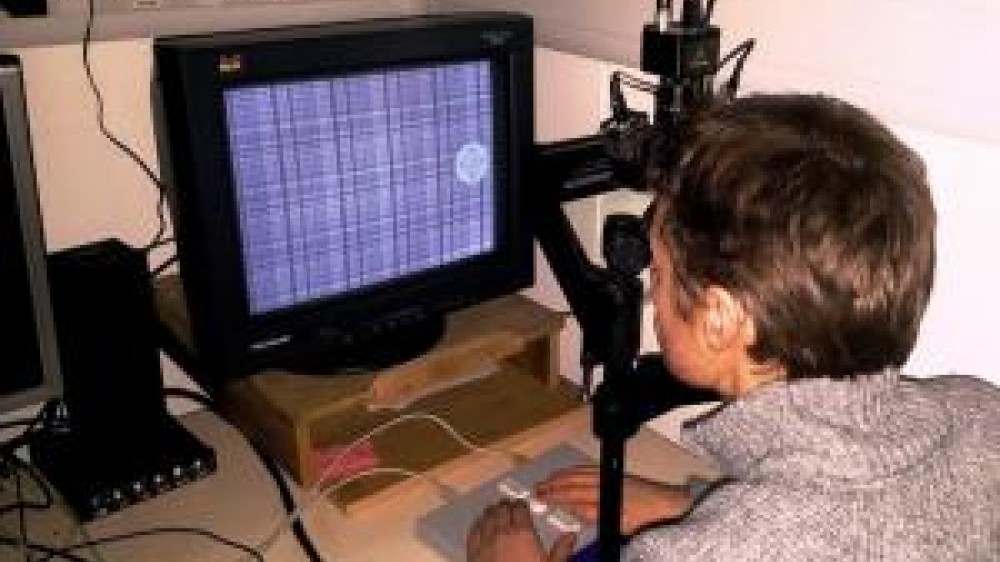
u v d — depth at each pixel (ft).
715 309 2.28
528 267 4.48
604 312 2.84
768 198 2.11
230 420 4.39
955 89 3.33
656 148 2.97
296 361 3.97
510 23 4.00
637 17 4.23
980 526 2.31
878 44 3.50
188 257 3.62
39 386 3.50
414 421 4.36
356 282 4.03
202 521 3.82
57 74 3.96
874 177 2.13
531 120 4.21
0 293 3.30
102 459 3.96
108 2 4.09
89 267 3.66
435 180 4.08
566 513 3.68
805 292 2.13
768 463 2.22
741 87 4.00
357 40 3.62
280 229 3.75
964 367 3.49
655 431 4.52
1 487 4.04
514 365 4.81
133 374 3.93
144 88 4.21
